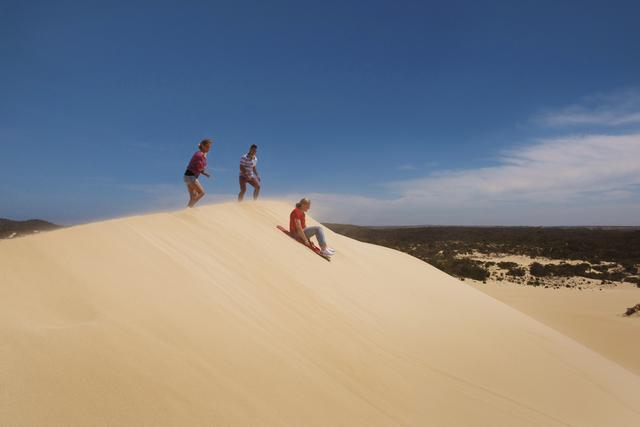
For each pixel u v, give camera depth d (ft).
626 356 49.11
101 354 8.64
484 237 225.35
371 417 11.72
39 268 11.38
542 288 105.19
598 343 54.49
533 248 188.85
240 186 32.65
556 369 23.50
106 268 12.51
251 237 22.15
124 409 7.56
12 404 6.86
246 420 8.68
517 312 37.37
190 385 8.89
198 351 10.27
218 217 22.52
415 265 39.27
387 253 40.47
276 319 14.57
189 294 12.87
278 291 17.15
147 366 8.86
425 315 24.27
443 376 17.04
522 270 133.59
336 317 17.78
